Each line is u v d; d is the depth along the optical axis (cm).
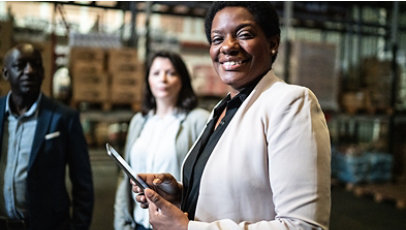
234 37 108
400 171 627
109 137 712
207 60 1050
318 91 598
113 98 505
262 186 97
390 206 489
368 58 697
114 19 758
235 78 109
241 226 92
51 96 358
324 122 99
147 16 545
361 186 553
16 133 186
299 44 583
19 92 183
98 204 452
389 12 773
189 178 114
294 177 89
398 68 686
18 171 183
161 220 100
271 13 109
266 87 109
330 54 604
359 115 657
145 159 216
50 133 186
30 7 624
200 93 666
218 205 99
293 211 87
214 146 111
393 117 648
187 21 1070
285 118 95
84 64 491
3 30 382
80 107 502
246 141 99
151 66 229
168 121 219
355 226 416
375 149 647
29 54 180
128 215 216
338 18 731
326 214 88
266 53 110
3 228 185
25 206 185
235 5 108
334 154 605
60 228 194
